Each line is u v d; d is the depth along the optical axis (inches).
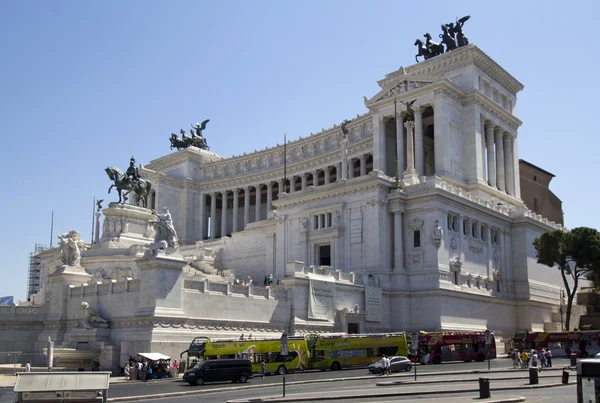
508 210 4202.8
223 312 2623.0
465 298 3513.8
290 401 1519.4
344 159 4340.6
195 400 1628.9
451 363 2812.5
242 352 2337.6
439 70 4672.7
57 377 1090.7
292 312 2881.4
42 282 5044.3
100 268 3745.1
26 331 2989.7
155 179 6186.0
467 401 1432.1
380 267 3417.8
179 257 2529.5
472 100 4451.3
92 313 2667.3
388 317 3363.7
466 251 3654.0
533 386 1791.3
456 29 4847.4
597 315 4274.1
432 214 3425.2
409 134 3870.6
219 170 6491.1
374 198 3503.9
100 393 1101.7
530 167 5467.5
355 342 2605.8
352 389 1784.0
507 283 4030.5
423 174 4387.3
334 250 3631.9
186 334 2460.6
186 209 6328.7
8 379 2187.5
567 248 3767.2
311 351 2529.5
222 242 4621.1
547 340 3233.3
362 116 5201.8
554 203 5762.8
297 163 5748.0
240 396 1696.6
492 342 3038.9
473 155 4387.3
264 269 4227.4
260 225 4345.5
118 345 2495.1
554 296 4338.1
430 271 3363.7
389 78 4916.3
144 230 4178.2
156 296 2426.2
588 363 925.2
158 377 2278.5
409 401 1466.5
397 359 2410.2
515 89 5103.3
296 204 3919.8
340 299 3095.5
